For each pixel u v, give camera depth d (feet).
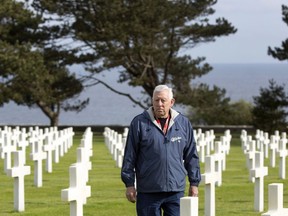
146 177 43.09
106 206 70.08
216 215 65.16
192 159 43.96
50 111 230.48
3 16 219.00
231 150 150.10
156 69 228.02
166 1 209.77
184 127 43.57
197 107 228.43
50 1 212.23
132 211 67.56
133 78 222.89
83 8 211.41
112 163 116.47
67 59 215.92
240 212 66.85
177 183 43.11
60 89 221.05
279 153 94.73
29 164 112.68
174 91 231.09
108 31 203.41
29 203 71.87
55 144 117.39
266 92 199.21
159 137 43.09
